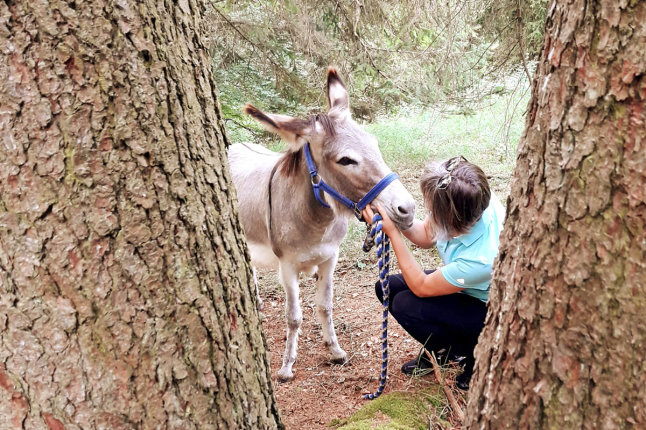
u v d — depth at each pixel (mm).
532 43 5656
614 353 1289
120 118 1404
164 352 1513
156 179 1475
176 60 1539
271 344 4305
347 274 5289
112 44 1381
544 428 1446
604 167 1259
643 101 1192
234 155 4750
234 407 1675
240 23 7105
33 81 1321
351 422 2867
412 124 9336
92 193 1392
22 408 1466
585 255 1309
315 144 3197
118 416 1480
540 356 1434
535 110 1457
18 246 1374
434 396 3002
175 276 1518
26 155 1343
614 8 1205
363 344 4047
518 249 1491
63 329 1418
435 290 2850
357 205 3115
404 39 6582
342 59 6684
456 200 2592
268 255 4059
